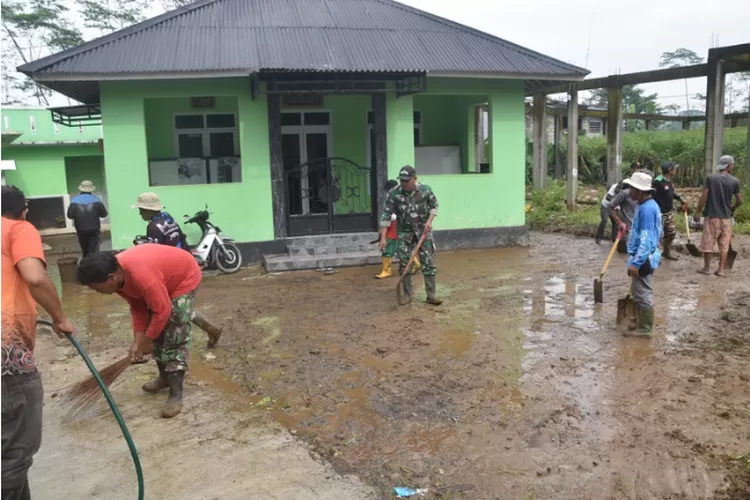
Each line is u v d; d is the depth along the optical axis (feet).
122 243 34.73
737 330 20.85
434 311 24.26
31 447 9.68
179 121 41.57
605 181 87.25
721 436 13.38
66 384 17.74
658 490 11.41
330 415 15.06
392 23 41.65
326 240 36.88
